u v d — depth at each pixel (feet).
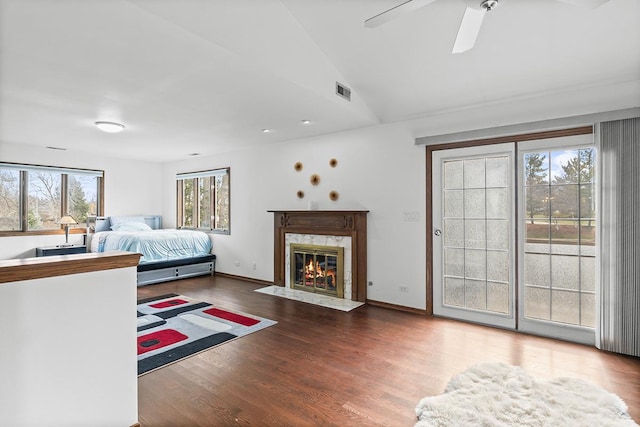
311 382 7.77
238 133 15.40
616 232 9.34
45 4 5.57
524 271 11.08
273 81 9.14
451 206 12.48
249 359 8.96
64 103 10.74
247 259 19.39
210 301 14.64
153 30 6.51
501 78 10.24
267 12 8.36
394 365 8.63
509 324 11.32
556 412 6.40
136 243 17.63
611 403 6.69
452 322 12.04
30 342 4.92
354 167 14.90
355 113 12.28
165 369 8.39
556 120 10.19
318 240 15.96
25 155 18.04
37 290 4.97
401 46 9.66
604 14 7.58
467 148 12.05
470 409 6.49
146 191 23.79
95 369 5.60
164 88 9.56
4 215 17.80
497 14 8.02
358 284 14.58
